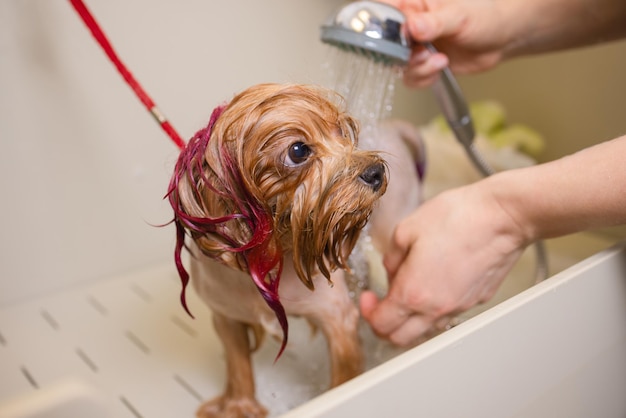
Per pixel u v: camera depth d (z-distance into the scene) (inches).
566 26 35.7
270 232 21.5
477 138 52.5
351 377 27.6
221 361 36.9
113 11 41.5
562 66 52.8
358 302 31.9
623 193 21.8
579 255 38.2
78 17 40.9
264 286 21.8
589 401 26.0
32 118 40.6
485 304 29.2
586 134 52.5
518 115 57.1
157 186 47.1
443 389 19.4
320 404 16.6
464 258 25.3
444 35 34.1
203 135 21.4
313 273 23.7
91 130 43.1
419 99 57.6
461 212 25.1
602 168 22.3
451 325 28.2
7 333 39.6
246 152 20.8
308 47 50.1
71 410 33.5
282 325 22.2
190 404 33.1
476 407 20.7
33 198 42.0
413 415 18.8
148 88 43.9
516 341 21.4
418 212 26.8
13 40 38.9
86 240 44.9
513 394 21.9
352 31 28.4
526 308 21.3
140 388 34.5
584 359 24.7
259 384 32.4
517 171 24.7
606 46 49.7
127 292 44.8
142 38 42.9
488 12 34.9
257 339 31.3
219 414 31.0
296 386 32.2
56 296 44.0
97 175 44.3
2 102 39.4
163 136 46.2
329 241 22.3
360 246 32.0
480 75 58.9
